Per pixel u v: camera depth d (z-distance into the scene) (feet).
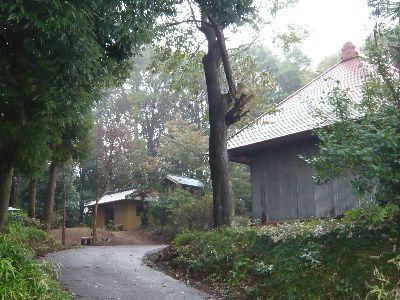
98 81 28.40
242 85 41.37
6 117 26.50
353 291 19.95
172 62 48.93
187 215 76.38
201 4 36.76
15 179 78.07
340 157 21.25
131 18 24.21
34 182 65.57
